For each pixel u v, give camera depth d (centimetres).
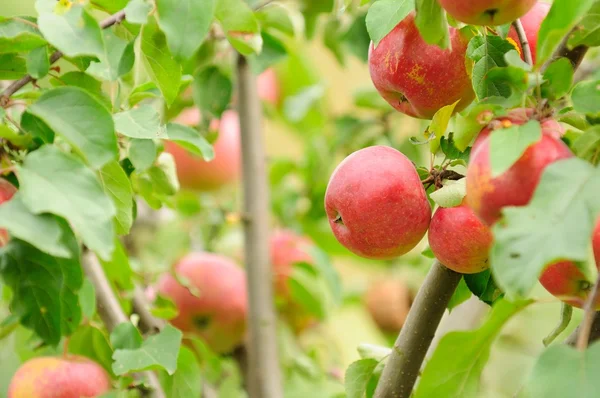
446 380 132
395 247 134
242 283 179
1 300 159
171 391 149
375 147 136
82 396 147
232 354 181
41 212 124
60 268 132
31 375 147
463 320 165
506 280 117
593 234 123
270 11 171
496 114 126
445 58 135
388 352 148
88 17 129
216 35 167
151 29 136
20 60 135
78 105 128
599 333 132
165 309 158
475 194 126
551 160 124
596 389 115
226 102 166
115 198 138
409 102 138
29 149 131
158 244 179
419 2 129
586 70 173
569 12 124
